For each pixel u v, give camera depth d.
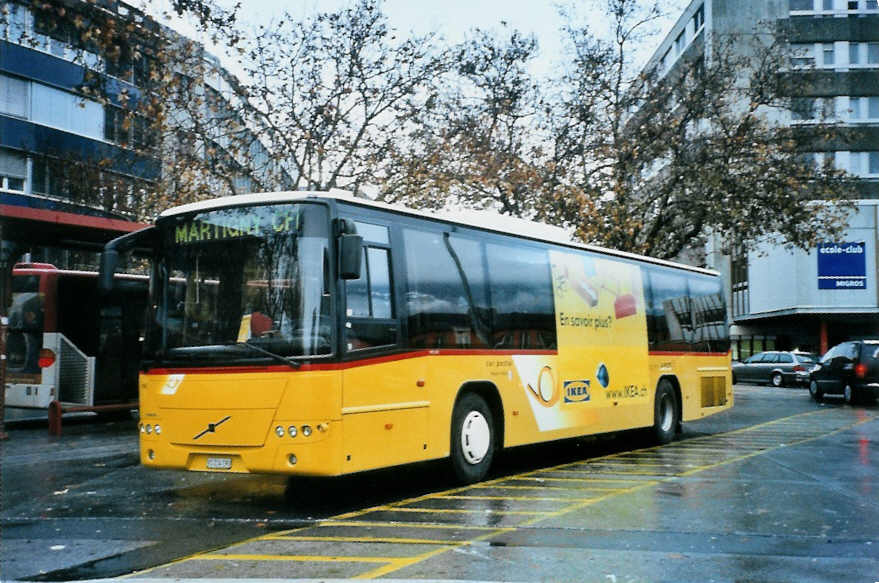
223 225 8.88
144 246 9.20
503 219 11.85
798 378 37.50
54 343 17.05
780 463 12.14
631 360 14.40
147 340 8.99
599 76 28.03
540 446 15.32
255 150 22.80
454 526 7.65
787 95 29.81
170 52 20.06
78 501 9.12
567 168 26.77
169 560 6.43
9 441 15.23
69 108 34.53
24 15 30.73
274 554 6.59
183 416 8.61
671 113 29.27
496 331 10.97
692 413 16.50
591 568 6.10
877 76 51.62
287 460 8.11
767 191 27.72
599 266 13.87
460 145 23.97
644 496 9.21
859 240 42.19
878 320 44.50
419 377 9.40
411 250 9.63
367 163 21.98
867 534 7.25
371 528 7.60
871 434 16.80
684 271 17.05
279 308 8.40
